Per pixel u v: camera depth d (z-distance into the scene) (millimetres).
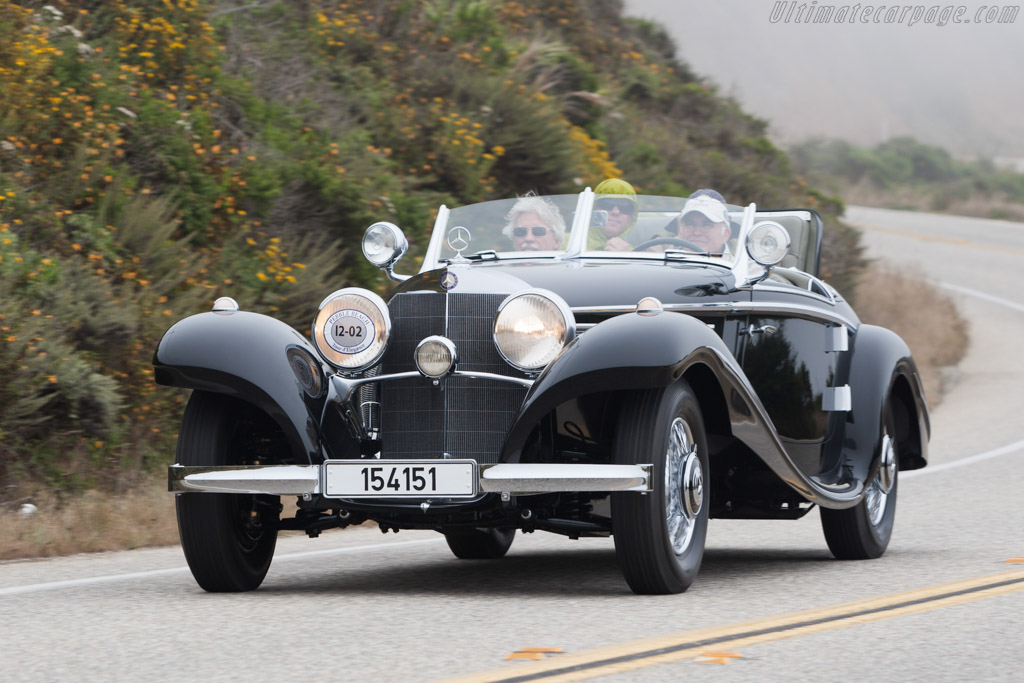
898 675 10484
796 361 18344
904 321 64188
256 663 10875
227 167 32375
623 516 14133
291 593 15234
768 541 21266
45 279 25766
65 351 24438
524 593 15117
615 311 15875
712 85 81562
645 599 14430
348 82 40875
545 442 15328
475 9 51031
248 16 41062
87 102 30500
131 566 17906
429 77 43469
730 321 17125
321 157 35031
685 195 53000
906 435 20969
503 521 14703
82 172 28766
